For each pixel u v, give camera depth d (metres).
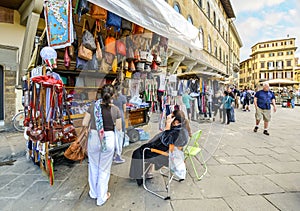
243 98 12.91
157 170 2.67
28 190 2.32
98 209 1.95
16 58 5.60
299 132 5.64
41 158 2.85
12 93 5.59
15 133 5.25
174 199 2.12
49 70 2.60
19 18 5.53
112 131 2.12
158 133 2.69
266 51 50.41
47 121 2.47
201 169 2.93
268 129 6.11
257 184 2.44
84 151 2.24
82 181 2.56
